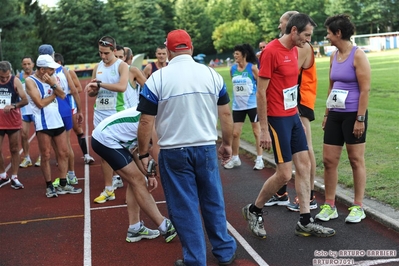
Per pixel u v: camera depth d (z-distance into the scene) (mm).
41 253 5008
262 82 4699
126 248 5000
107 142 4781
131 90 6645
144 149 4328
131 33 71250
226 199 6605
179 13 78500
